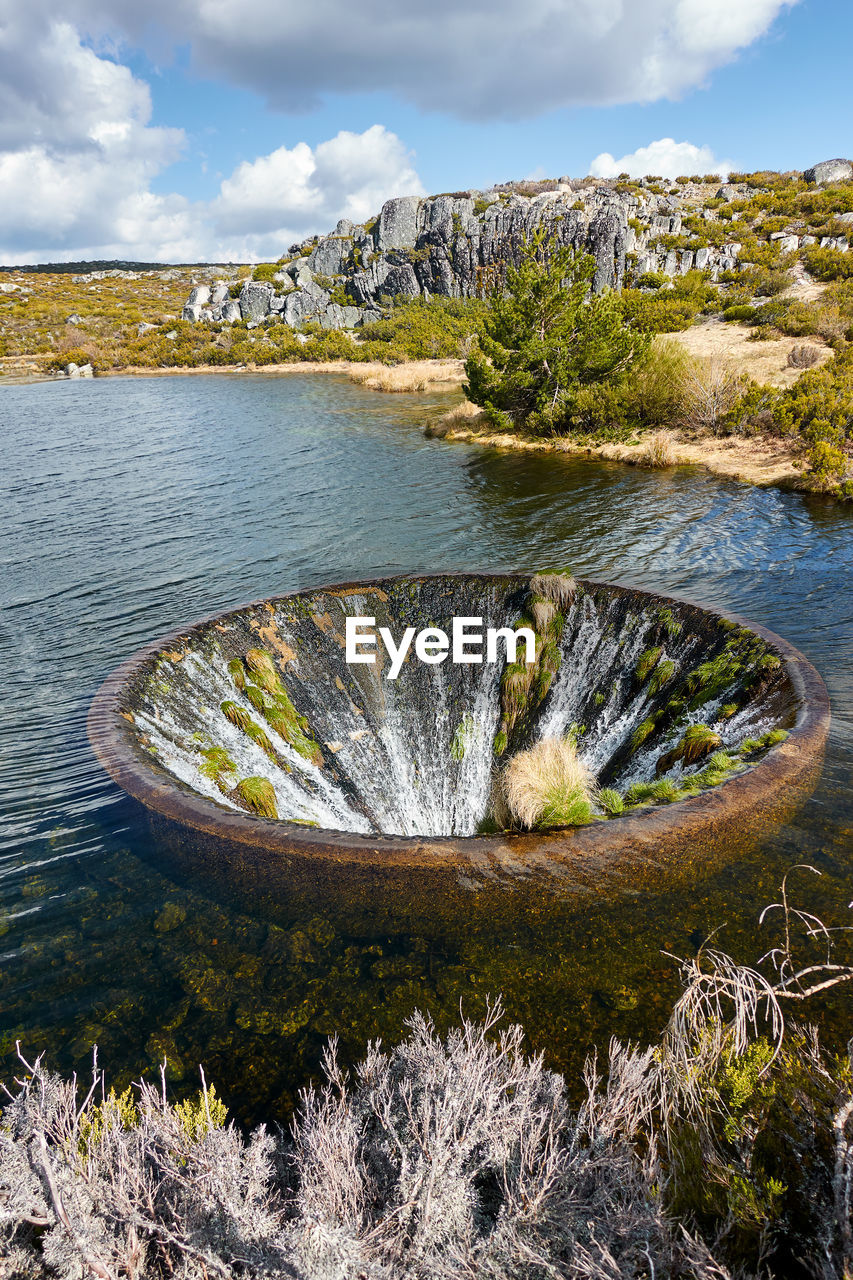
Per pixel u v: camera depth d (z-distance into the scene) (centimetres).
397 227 7100
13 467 2533
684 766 859
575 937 525
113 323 8275
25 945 545
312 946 531
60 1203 246
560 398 2628
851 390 2086
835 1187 242
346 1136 287
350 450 2680
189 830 665
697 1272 229
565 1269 242
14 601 1361
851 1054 301
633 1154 285
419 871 599
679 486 1905
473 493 2014
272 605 1234
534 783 728
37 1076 315
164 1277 258
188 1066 436
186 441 2958
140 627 1223
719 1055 317
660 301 4156
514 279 2638
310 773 1034
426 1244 248
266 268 8419
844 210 5375
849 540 1414
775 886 564
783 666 905
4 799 733
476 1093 301
